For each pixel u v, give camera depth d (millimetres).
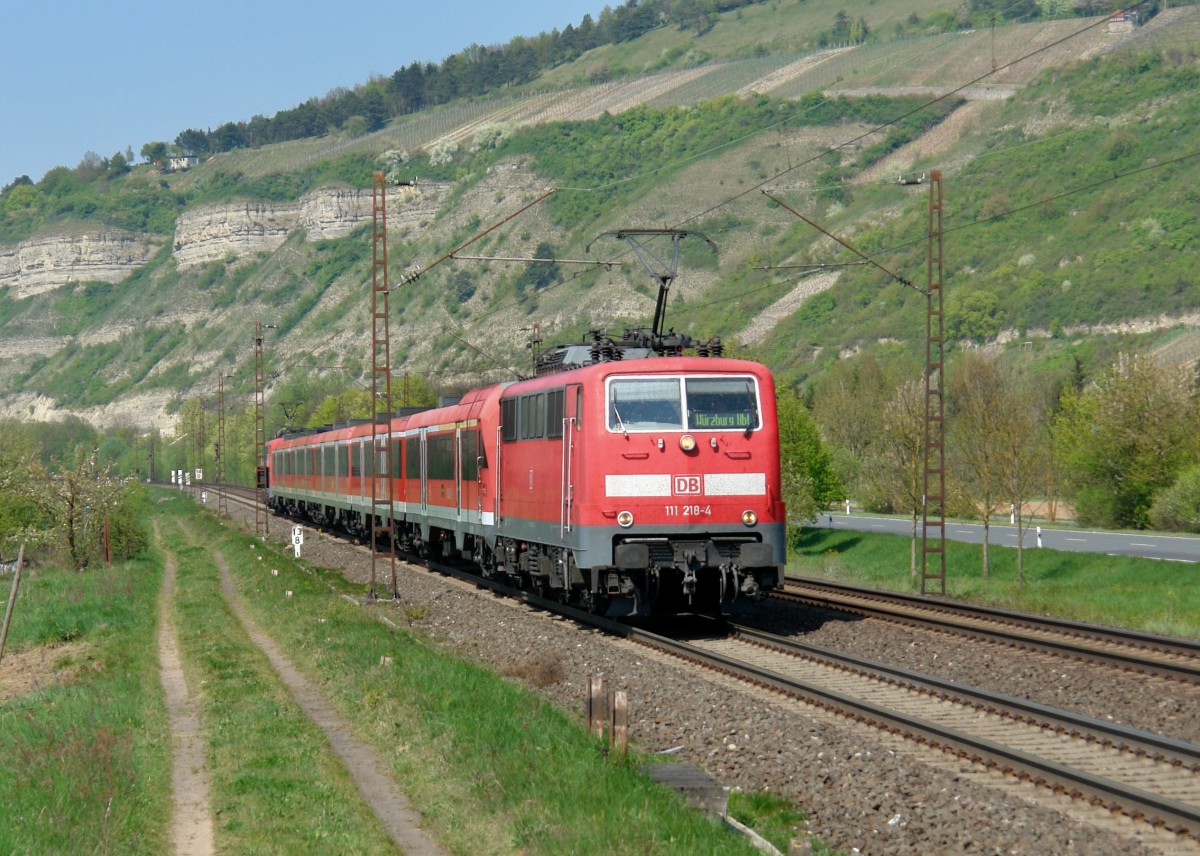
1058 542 47750
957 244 171750
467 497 31047
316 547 49375
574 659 19625
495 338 182750
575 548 21219
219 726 15320
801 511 49469
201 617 26922
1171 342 122750
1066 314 137250
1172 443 54906
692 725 14438
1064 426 59219
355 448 49438
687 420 21016
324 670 19109
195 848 10539
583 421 21078
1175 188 158875
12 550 47625
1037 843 9633
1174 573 34875
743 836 10086
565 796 10844
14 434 58969
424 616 27156
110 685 17781
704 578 21781
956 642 19688
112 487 45625
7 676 21656
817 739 12969
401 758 13328
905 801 10852
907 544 48125
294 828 10867
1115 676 16422
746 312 176875
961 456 42281
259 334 77562
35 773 11883
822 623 22828
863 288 168375
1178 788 11141
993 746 12031
